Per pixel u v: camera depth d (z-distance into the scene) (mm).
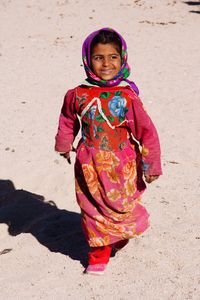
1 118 8273
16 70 11094
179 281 4152
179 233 4805
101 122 4000
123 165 4043
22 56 12281
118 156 4035
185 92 9562
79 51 12805
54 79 10445
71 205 5570
